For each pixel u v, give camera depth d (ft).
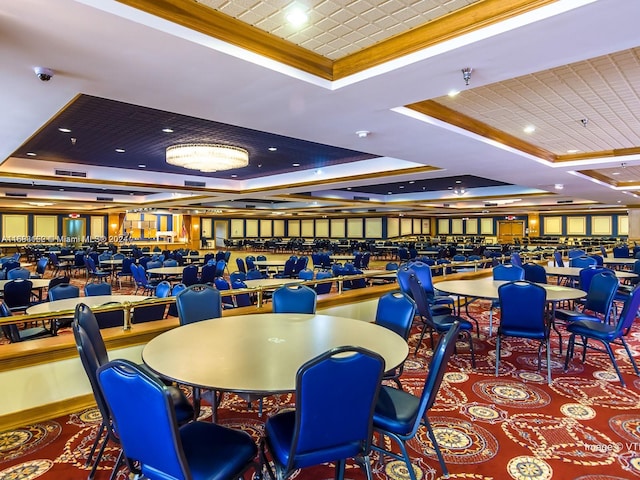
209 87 9.81
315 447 4.90
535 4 6.87
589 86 12.14
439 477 6.72
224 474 4.83
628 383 10.81
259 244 74.74
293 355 6.34
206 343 7.06
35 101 10.80
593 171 27.86
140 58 8.14
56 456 7.30
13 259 30.73
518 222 74.69
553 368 12.01
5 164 25.20
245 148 23.39
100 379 4.59
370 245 61.41
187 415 6.39
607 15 6.64
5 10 6.31
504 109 14.38
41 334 12.69
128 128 18.60
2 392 8.11
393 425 6.01
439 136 15.24
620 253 36.42
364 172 27.96
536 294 10.71
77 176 28.43
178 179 33.99
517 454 7.39
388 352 6.48
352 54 9.58
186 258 37.70
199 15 7.50
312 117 12.55
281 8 7.68
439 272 24.43
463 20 7.72
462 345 14.52
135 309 12.53
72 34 7.12
